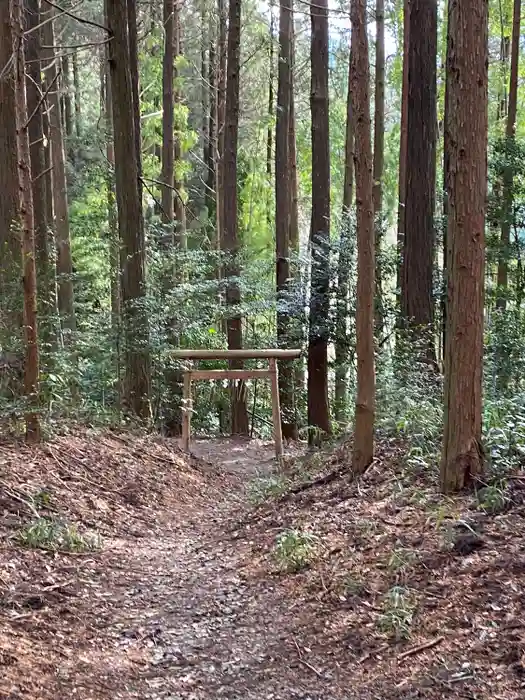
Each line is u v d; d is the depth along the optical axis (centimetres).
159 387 1130
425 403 661
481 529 397
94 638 364
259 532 563
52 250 982
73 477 655
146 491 716
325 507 547
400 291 1050
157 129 1933
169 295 1186
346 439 777
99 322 1005
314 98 1239
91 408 907
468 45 435
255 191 2142
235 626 387
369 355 575
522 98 1778
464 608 334
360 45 530
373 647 332
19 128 590
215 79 2138
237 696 307
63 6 1400
